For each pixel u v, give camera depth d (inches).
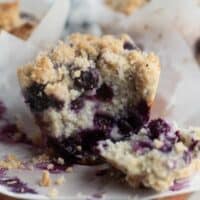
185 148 12.5
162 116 14.7
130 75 13.6
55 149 13.8
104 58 13.7
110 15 17.7
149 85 13.5
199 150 12.7
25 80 13.5
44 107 13.5
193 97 15.0
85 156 13.6
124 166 12.4
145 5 17.6
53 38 16.1
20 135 14.4
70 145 13.7
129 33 16.7
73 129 13.7
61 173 13.0
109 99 13.7
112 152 12.7
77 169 13.2
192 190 12.2
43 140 14.1
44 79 13.4
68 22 17.6
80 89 13.6
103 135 13.8
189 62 15.6
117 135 13.8
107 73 13.6
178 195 12.4
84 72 13.6
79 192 12.3
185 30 16.2
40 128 13.9
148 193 12.3
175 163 12.2
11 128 14.6
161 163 12.2
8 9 17.4
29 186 12.4
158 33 16.2
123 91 13.7
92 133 13.8
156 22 16.3
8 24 17.4
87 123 13.7
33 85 13.4
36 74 13.4
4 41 15.1
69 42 14.5
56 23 16.2
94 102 13.7
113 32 17.2
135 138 13.0
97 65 13.7
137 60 13.7
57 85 13.4
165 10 16.3
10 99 15.0
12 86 15.0
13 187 12.4
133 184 12.4
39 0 17.9
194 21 16.2
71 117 13.6
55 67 13.6
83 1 18.3
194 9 16.2
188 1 16.2
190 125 14.5
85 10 18.0
